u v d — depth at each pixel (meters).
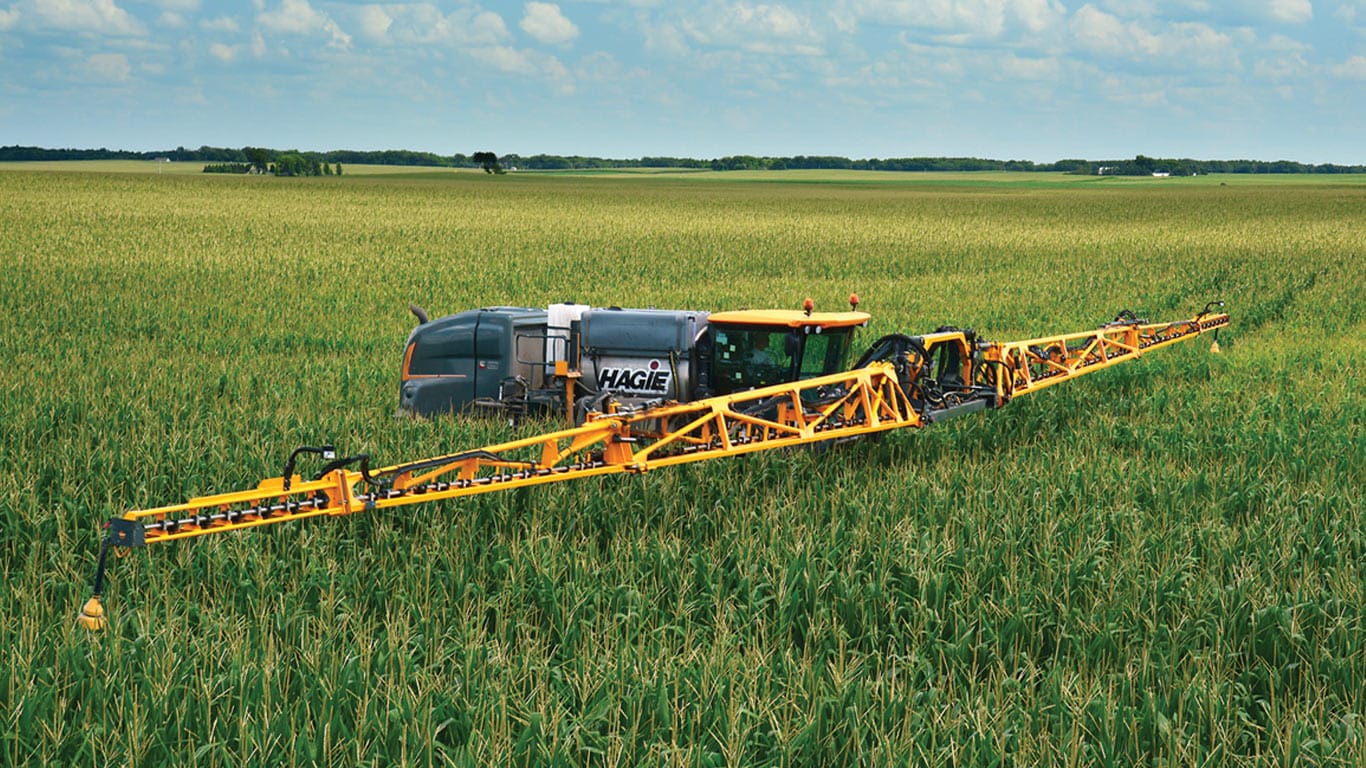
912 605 9.32
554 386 17.23
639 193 148.50
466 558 10.21
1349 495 12.55
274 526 10.95
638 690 7.56
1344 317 31.77
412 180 186.75
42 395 17.19
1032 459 14.12
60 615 9.16
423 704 7.33
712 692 7.62
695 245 59.66
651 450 11.66
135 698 7.43
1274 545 10.73
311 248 54.75
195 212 83.25
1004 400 16.09
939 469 13.34
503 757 6.83
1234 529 10.98
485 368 17.42
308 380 20.08
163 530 8.91
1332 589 9.73
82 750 6.80
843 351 15.76
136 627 8.70
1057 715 7.52
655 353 16.48
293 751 6.86
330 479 9.72
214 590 9.82
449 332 17.50
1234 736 7.39
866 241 64.00
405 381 17.78
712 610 9.45
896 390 13.87
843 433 12.97
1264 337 28.39
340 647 8.49
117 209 84.00
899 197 144.75
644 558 10.24
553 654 8.46
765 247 59.06
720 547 10.71
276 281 40.00
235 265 45.19
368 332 28.58
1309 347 25.94
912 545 10.41
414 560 10.30
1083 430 16.34
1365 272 44.22
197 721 7.25
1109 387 20.44
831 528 10.91
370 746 7.05
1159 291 38.56
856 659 8.38
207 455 13.98
